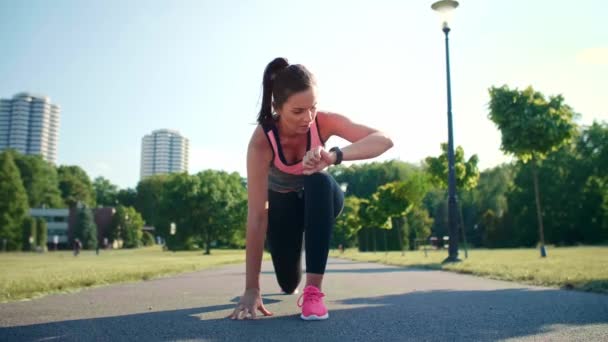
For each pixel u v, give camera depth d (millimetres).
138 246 95875
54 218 89312
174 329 2479
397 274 8305
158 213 60688
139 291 5074
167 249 65375
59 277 6949
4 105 183250
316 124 3066
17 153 86750
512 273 6895
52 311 3320
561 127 15508
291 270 3852
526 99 15641
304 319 2732
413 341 2121
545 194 47688
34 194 85875
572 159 47406
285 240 3596
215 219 58750
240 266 13781
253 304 2848
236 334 2311
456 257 13172
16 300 4121
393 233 56594
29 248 66375
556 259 12586
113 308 3479
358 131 2949
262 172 2980
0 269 11391
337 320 2729
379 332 2342
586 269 7391
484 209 61688
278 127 2957
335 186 2971
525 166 49438
